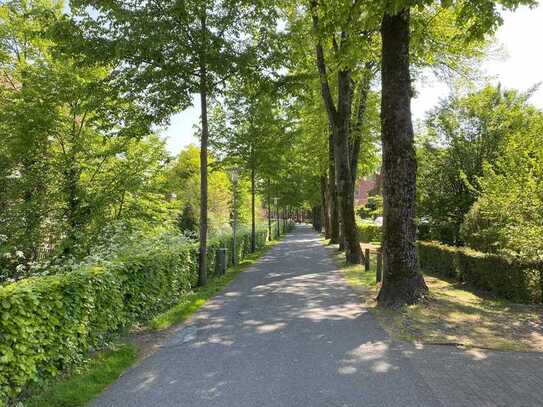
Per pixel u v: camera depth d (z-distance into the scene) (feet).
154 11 35.60
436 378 17.13
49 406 14.90
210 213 94.27
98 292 20.66
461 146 52.80
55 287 17.15
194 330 25.38
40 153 39.96
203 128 42.39
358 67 59.47
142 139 45.50
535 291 30.07
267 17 39.50
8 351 14.10
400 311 28.40
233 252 62.95
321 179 133.18
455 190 54.08
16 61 43.47
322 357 19.94
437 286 38.99
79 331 18.42
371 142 83.97
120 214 43.06
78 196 40.19
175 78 38.24
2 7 43.01
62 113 40.55
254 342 22.65
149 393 16.14
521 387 16.19
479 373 17.65
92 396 15.88
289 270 54.08
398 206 30.71
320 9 36.29
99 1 34.55
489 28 27.55
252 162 76.84
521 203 31.04
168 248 34.60
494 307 29.22
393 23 30.63
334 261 63.82
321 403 14.99
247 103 70.90
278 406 14.83
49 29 35.58
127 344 21.97
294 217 371.97
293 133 76.69
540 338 22.41
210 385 16.81
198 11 36.96
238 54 38.86
